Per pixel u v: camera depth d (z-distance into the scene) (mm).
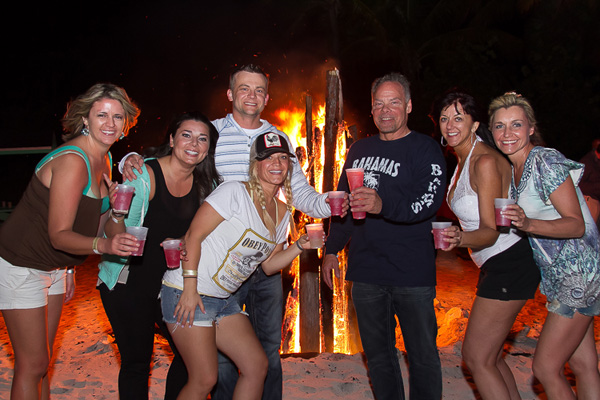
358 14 19344
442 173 4004
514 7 18531
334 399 4629
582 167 3375
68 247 3180
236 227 3459
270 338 4188
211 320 3447
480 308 3662
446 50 18516
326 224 5859
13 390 3426
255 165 3580
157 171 3703
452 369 5160
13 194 17141
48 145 14531
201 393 3475
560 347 3426
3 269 3371
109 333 6648
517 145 3520
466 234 3459
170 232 3773
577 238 3359
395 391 4051
